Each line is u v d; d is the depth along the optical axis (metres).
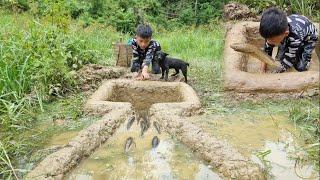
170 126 4.06
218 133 3.97
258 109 4.50
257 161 3.44
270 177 3.21
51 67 5.23
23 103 4.73
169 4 15.78
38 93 4.90
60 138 4.04
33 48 5.59
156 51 5.52
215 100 4.83
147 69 5.40
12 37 5.87
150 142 3.87
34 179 3.17
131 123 4.25
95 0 14.20
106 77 5.72
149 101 5.10
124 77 5.71
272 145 3.73
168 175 3.30
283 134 3.93
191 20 14.63
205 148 3.58
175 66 5.40
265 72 5.14
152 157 3.60
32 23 6.52
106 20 13.80
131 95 5.11
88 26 12.29
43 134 4.15
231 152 3.46
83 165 3.51
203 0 15.37
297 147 3.68
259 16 9.41
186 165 3.46
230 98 4.81
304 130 3.93
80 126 4.29
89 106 4.57
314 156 3.46
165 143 3.85
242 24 6.85
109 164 3.51
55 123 4.40
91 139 3.79
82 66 5.96
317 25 6.43
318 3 10.05
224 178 3.23
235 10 9.45
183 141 3.83
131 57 6.27
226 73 5.04
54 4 7.41
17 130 4.28
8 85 4.86
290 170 3.31
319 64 5.44
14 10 13.09
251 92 4.78
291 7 9.93
